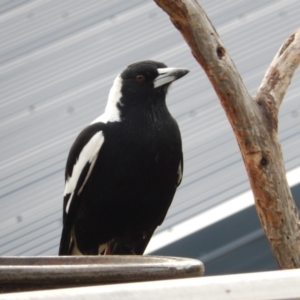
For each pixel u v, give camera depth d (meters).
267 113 6.73
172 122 9.73
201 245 11.83
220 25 16.22
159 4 6.26
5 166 13.47
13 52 16.55
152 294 3.87
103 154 9.52
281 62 7.00
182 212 12.15
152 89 9.77
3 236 12.03
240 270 12.05
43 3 17.88
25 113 14.55
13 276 4.65
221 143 13.37
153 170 9.51
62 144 13.54
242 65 14.92
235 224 11.90
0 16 17.81
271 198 6.71
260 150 6.64
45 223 12.09
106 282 4.72
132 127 9.55
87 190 9.74
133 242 10.12
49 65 15.83
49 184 12.85
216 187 12.50
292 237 6.79
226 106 6.58
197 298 3.86
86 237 10.09
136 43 15.86
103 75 15.06
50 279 4.66
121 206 9.66
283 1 16.70
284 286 3.87
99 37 16.33
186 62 15.12
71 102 14.50
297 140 13.27
